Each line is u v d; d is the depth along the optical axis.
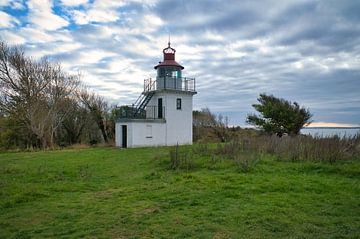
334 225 6.61
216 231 6.40
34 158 22.00
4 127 36.84
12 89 34.50
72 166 16.70
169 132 33.62
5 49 34.12
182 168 13.93
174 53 34.69
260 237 6.05
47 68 36.94
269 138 20.06
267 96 41.47
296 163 13.73
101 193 10.29
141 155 21.78
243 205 8.09
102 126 44.56
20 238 6.29
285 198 8.62
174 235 6.24
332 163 13.27
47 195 9.97
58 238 6.25
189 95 35.56
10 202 9.00
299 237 6.01
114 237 6.21
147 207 8.28
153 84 34.53
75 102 42.34
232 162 14.25
